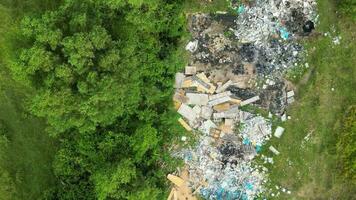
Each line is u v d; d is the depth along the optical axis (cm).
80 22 2117
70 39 2052
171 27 2375
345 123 2430
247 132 2441
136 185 2234
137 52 2244
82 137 2338
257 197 2441
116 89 2105
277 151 2438
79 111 2138
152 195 2241
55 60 2109
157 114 2395
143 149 2283
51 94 2092
